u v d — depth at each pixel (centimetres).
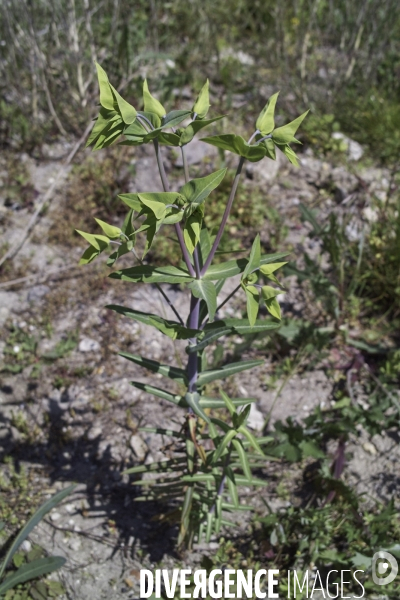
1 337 129
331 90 174
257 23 206
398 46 190
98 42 181
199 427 91
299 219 149
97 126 64
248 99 177
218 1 202
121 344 128
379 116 167
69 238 145
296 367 122
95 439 116
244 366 86
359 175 158
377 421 118
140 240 143
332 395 122
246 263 75
